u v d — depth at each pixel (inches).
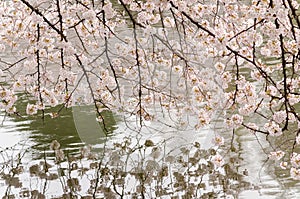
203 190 194.2
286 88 156.9
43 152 233.9
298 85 185.2
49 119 269.0
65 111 279.1
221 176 204.8
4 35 209.2
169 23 194.9
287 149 221.3
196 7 189.6
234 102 185.0
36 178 210.5
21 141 245.3
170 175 209.9
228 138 237.8
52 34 204.7
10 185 204.5
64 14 184.7
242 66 327.3
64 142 243.0
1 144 242.5
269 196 185.0
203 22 185.3
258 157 217.5
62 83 205.9
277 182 194.9
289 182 193.9
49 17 213.5
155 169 216.1
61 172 215.2
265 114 259.6
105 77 190.9
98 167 219.3
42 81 205.6
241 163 213.6
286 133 236.4
